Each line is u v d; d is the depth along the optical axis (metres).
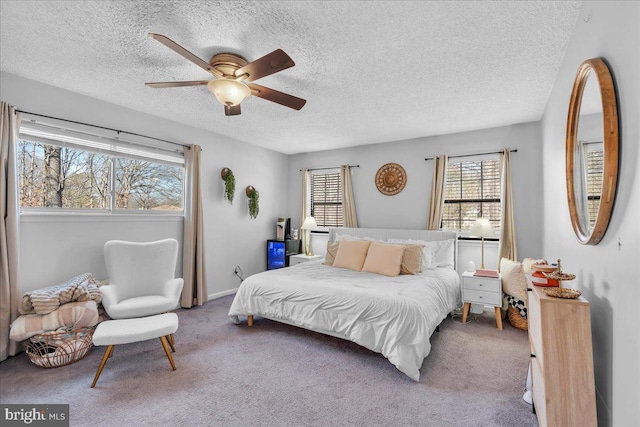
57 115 2.89
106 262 2.94
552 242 2.82
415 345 2.26
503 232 3.85
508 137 3.93
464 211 4.25
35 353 2.31
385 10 1.76
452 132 4.28
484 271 3.60
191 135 4.12
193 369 2.38
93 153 3.23
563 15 1.79
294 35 2.01
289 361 2.52
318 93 2.95
